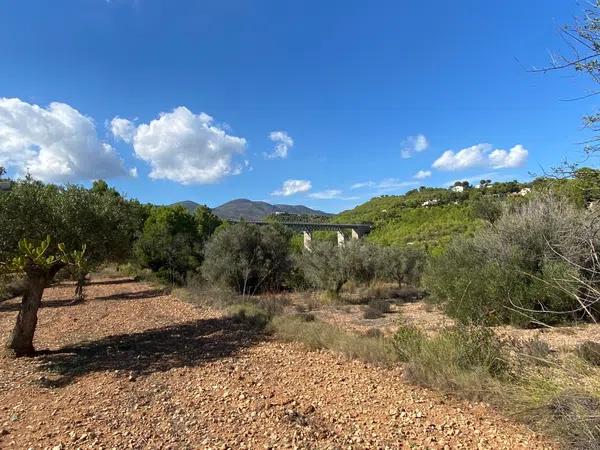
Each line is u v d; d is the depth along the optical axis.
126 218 9.90
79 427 4.84
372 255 19.55
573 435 3.98
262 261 19.95
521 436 4.29
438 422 4.75
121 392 6.10
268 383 6.40
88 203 8.97
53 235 8.26
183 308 14.80
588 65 2.97
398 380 6.38
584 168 3.21
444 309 12.70
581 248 3.91
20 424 5.03
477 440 4.26
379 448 4.14
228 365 7.47
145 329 11.27
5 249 8.00
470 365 5.97
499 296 10.16
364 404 5.40
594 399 3.98
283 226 26.88
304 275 20.55
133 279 27.42
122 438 4.50
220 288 18.62
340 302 17.16
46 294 19.91
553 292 9.23
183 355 8.34
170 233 27.31
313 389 6.06
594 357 5.37
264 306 14.16
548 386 4.49
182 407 5.40
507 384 5.24
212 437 4.46
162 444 4.33
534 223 11.30
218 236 20.44
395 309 15.16
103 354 8.54
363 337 8.99
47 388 6.43
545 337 8.55
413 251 23.97
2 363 7.91
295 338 9.45
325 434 4.48
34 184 8.63
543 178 3.39
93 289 21.64
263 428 4.65
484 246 12.75
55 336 10.52
